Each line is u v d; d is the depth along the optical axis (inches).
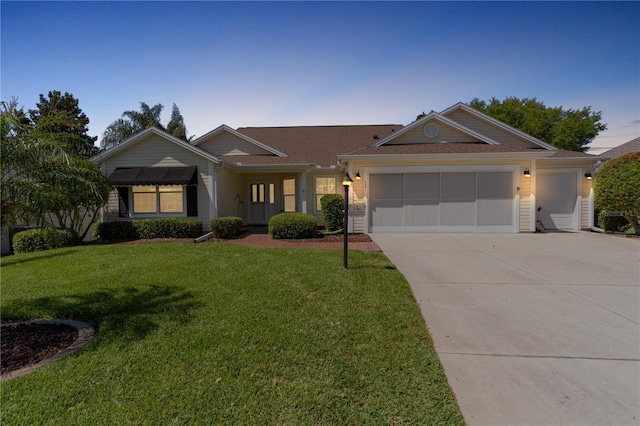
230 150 661.9
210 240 462.6
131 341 143.6
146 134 510.3
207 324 162.1
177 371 119.4
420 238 456.8
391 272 263.9
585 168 533.6
